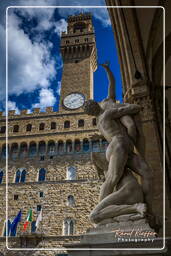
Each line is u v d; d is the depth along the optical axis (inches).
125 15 430.3
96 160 176.1
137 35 421.7
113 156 156.0
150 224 138.7
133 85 389.4
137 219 134.3
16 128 1571.1
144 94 376.2
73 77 1763.0
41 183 1343.5
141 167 160.1
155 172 309.3
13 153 1481.3
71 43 1953.7
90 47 1918.1
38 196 1311.5
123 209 139.6
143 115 361.4
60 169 1379.2
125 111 174.2
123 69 433.7
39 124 1552.7
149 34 447.8
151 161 319.3
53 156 1428.4
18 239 1188.5
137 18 436.1
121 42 437.1
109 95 190.7
